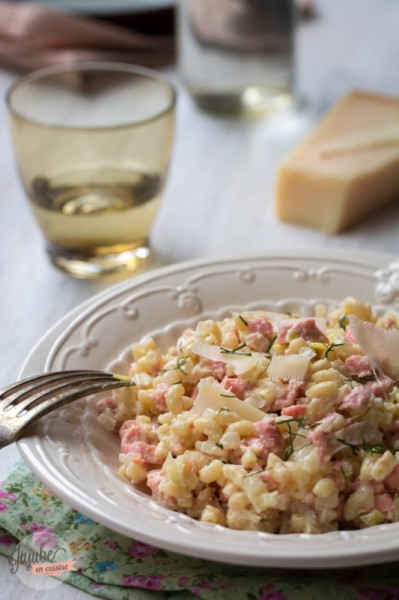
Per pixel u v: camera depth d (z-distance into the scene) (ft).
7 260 2.43
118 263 2.37
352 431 1.77
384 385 1.85
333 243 2.47
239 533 1.68
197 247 2.45
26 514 1.82
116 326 2.03
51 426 1.82
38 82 2.52
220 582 1.72
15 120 2.26
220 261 2.14
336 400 1.80
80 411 1.87
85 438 1.84
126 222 2.31
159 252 2.44
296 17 2.88
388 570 1.73
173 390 1.86
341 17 3.44
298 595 1.70
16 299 2.31
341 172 2.48
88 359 1.98
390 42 3.29
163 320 2.07
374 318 2.02
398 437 1.81
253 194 2.62
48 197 2.30
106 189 2.32
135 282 2.10
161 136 2.33
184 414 1.83
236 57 2.84
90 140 2.30
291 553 1.58
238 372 1.85
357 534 1.67
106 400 1.92
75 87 2.57
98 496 1.71
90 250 2.35
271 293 2.12
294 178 2.49
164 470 1.79
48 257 2.43
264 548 1.60
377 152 2.57
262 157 2.75
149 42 3.06
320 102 2.97
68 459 1.77
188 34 2.83
